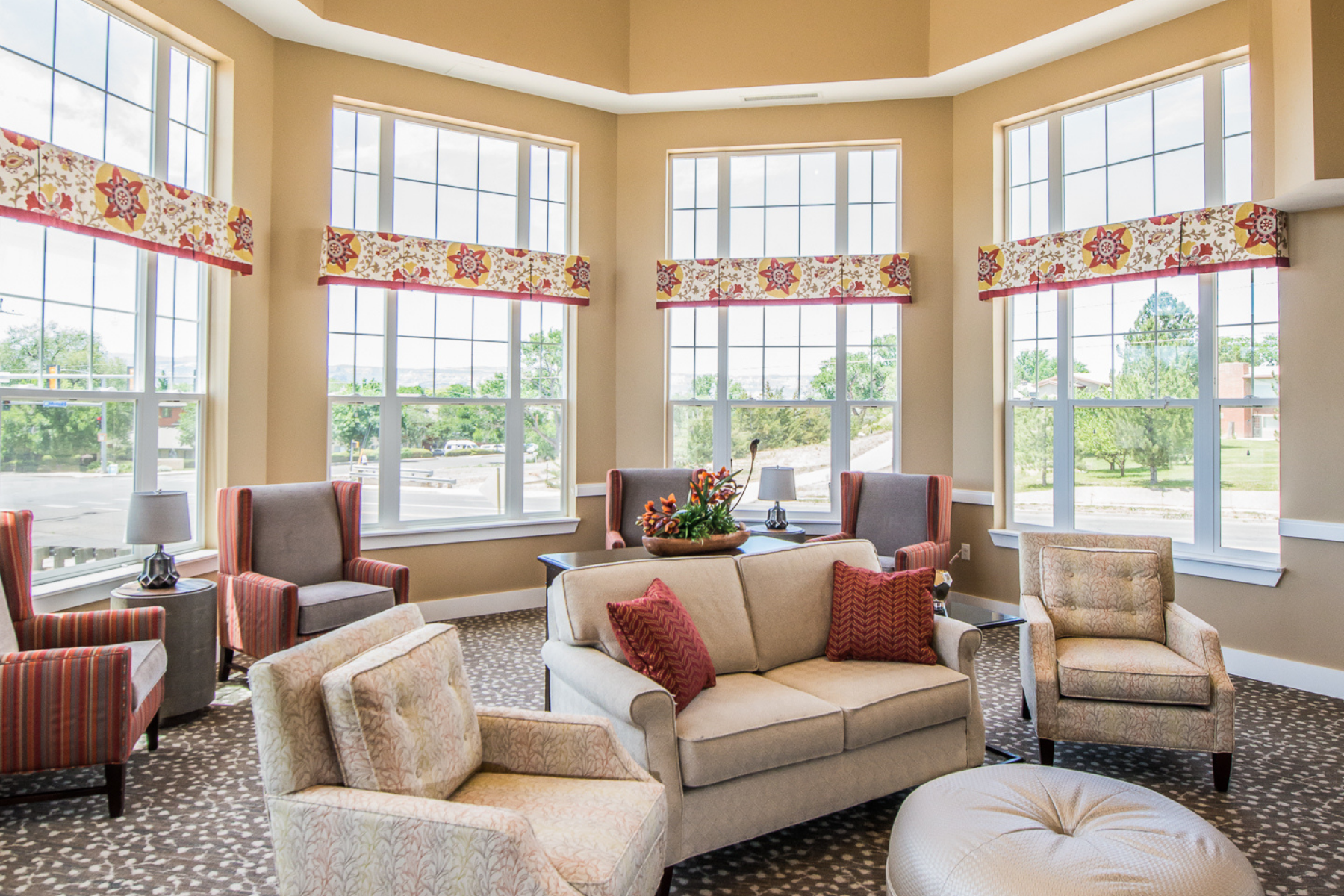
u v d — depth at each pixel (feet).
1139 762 10.61
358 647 6.61
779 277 18.78
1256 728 11.71
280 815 5.59
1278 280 13.69
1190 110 14.88
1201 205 14.71
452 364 17.98
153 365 13.44
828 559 11.02
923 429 18.61
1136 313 15.72
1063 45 15.85
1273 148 12.95
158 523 11.39
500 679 13.65
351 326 16.88
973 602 18.06
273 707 5.66
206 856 8.03
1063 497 16.76
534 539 18.70
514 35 17.01
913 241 18.57
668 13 18.15
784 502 19.44
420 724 6.16
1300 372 13.43
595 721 7.03
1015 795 7.04
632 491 17.92
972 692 9.56
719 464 19.52
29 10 11.38
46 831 8.50
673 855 7.43
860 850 8.41
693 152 19.39
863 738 8.48
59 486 11.98
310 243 16.25
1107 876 5.74
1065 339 16.72
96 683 8.63
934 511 16.46
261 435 15.61
